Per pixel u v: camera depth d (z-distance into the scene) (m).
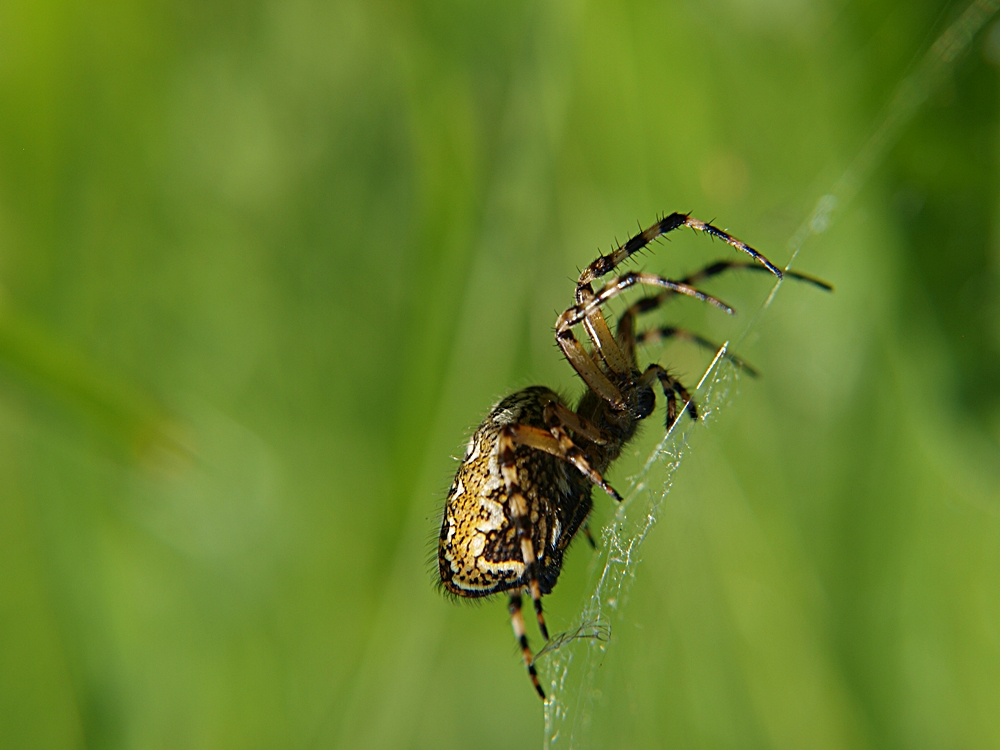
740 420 0.16
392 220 0.17
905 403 0.16
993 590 0.16
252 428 0.17
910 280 0.16
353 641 0.16
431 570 0.14
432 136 0.17
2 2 0.16
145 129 0.17
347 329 0.17
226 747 0.16
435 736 0.16
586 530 0.14
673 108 0.17
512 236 0.17
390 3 0.17
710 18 0.16
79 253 0.17
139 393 0.16
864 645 0.16
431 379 0.17
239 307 0.17
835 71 0.16
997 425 0.16
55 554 0.16
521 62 0.17
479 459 0.14
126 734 0.16
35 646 0.16
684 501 0.16
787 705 0.16
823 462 0.16
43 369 0.16
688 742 0.16
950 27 0.16
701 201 0.17
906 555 0.16
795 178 0.16
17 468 0.16
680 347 0.16
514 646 0.16
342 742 0.16
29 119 0.16
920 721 0.16
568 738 0.16
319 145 0.17
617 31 0.17
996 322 0.16
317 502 0.16
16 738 0.16
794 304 0.16
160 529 0.16
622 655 0.16
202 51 0.17
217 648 0.16
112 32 0.17
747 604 0.16
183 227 0.17
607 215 0.17
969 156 0.16
